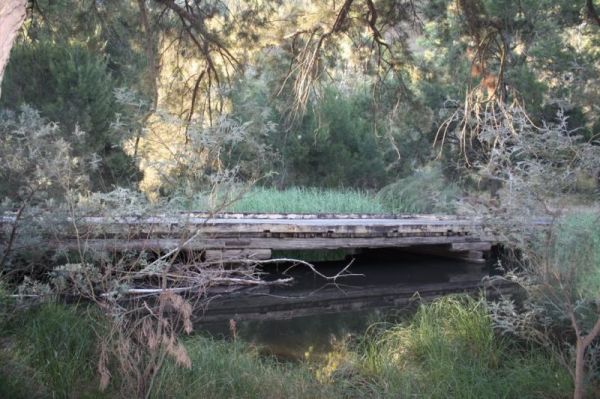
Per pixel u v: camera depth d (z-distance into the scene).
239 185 4.30
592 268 5.43
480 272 11.66
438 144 17.05
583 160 3.58
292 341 6.58
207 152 3.87
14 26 2.60
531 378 4.55
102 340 3.88
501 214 3.88
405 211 16.42
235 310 8.02
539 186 3.68
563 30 12.20
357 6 9.83
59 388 3.78
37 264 5.07
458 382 4.58
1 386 3.45
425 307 6.59
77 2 9.27
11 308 4.60
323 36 9.76
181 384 4.15
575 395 3.62
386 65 11.55
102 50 12.59
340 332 7.01
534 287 4.01
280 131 16.91
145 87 10.23
